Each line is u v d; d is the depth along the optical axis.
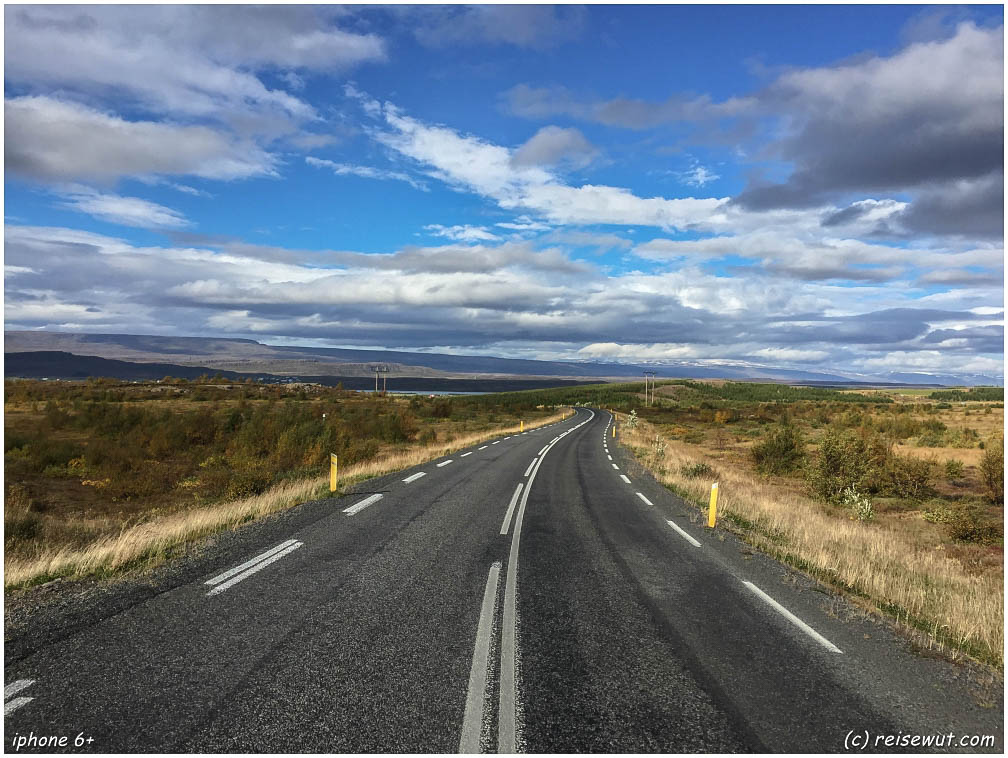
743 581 6.88
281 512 10.49
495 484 15.00
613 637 4.92
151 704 3.55
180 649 4.38
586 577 6.80
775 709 3.77
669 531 9.89
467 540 8.52
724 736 3.40
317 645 4.52
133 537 7.93
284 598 5.66
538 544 8.45
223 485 18.05
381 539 8.38
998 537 12.55
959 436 34.84
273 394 80.62
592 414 77.88
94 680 3.84
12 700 3.55
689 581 6.80
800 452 24.36
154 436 28.84
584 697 3.82
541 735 3.33
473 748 3.17
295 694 3.72
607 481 16.70
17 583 5.99
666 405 105.25
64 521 13.55
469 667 4.21
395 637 4.74
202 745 3.14
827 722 3.62
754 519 11.29
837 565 7.73
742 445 37.88
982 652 4.96
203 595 5.70
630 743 3.28
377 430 38.06
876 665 4.55
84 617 5.02
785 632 5.20
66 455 23.50
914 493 18.66
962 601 6.65
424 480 15.33
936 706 3.91
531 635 4.89
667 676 4.19
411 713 3.53
